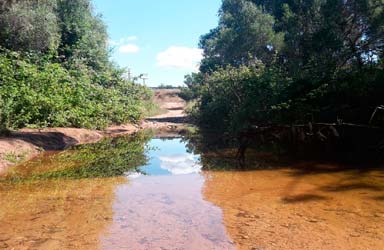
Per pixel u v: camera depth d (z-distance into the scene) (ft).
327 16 55.47
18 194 19.79
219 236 13.67
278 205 17.47
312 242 13.05
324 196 18.88
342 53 49.52
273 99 37.63
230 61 103.76
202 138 50.06
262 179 23.13
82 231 14.20
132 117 71.51
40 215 16.15
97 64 82.79
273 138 35.81
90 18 88.99
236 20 101.04
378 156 29.91
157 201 18.37
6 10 59.98
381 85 30.09
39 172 25.84
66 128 46.26
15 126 39.27
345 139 32.60
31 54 57.57
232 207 17.25
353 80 32.24
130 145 42.24
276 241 13.15
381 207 16.84
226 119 57.67
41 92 45.65
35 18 62.54
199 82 101.91
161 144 44.14
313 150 33.81
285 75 45.55
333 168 26.11
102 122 56.65
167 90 187.11
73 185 21.98
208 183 22.36
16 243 13.04
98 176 24.72
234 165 28.40
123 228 14.51
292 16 62.23
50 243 13.03
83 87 57.88
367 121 30.86
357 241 13.07
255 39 93.71
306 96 34.12
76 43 80.59
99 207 17.38
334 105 32.45
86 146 40.22
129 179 23.81
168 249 12.53
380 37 50.44
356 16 54.08
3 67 45.85
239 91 54.49
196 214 16.24
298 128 33.09
